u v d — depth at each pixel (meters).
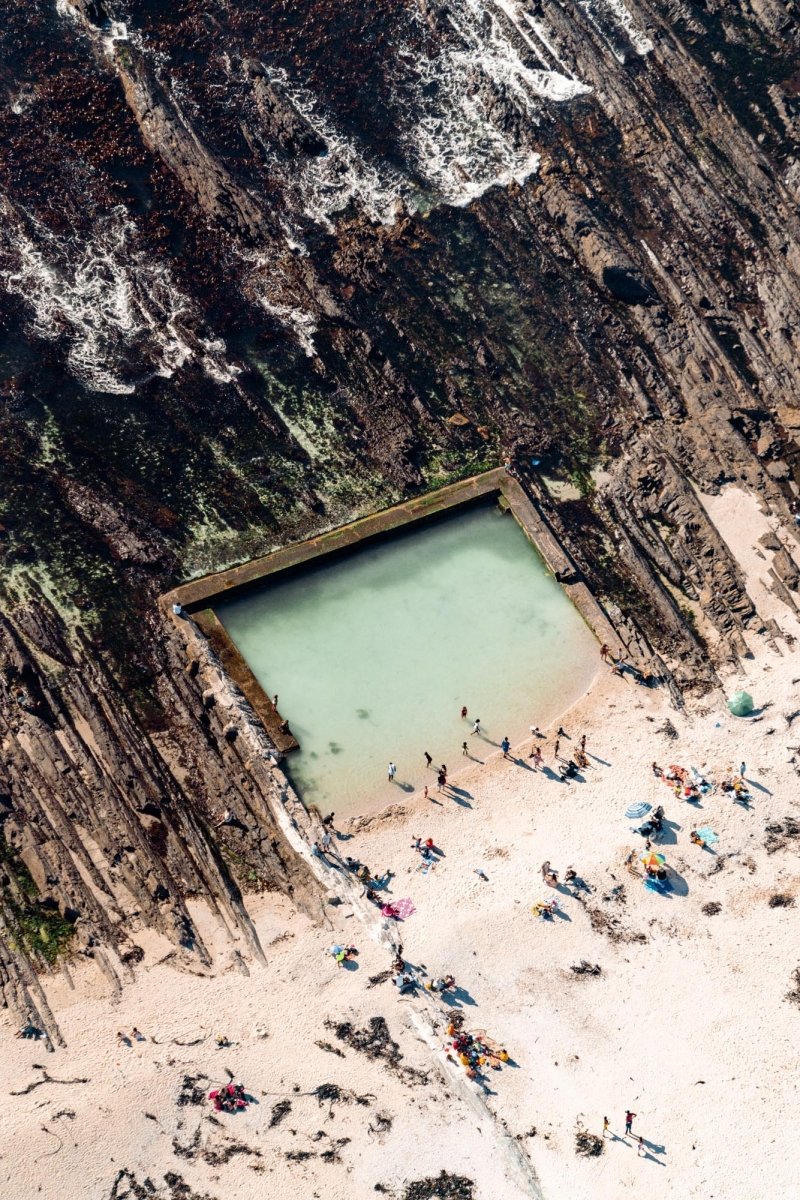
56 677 61.06
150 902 55.34
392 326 75.31
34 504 66.44
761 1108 50.50
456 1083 50.69
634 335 76.88
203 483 68.88
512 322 76.69
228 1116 49.47
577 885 56.66
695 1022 52.75
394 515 69.31
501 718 62.91
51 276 73.62
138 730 60.34
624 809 59.41
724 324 77.19
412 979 53.34
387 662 64.62
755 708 63.22
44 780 57.97
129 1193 47.59
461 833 58.56
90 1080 49.97
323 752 61.16
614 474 72.12
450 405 73.50
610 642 65.81
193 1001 52.47
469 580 68.06
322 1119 49.53
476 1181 48.38
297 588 67.06
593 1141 49.50
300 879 56.56
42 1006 52.16
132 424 69.94
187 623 64.12
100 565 65.12
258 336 73.75
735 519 70.50
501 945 54.69
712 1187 48.53
